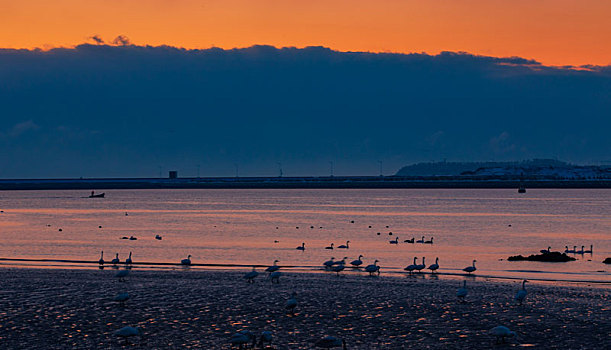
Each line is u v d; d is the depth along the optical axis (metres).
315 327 43.12
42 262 73.62
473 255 81.94
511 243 98.38
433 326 43.34
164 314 46.47
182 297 51.97
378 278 61.56
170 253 83.75
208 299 51.28
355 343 39.62
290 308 47.34
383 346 39.00
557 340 40.19
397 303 49.84
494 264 72.81
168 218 161.62
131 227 131.25
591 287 56.81
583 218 158.50
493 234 114.06
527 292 54.09
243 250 87.31
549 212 184.62
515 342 39.75
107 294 53.06
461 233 116.25
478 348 38.62
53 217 168.38
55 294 52.91
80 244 95.62
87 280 59.47
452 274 64.56
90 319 44.97
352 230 123.06
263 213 183.75
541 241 101.56
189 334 41.47
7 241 100.19
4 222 149.25
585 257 79.94
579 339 40.41
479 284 58.25
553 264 72.69
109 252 84.81
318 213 182.50
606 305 49.34
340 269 63.78
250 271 65.56
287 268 68.94
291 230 123.19
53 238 106.38
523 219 154.75
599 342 39.78
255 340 39.25
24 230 123.81
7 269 66.44
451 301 50.62
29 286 56.25
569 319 45.19
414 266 65.44
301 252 85.31
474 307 48.62
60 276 61.72
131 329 39.97
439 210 197.62
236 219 156.88
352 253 84.12
